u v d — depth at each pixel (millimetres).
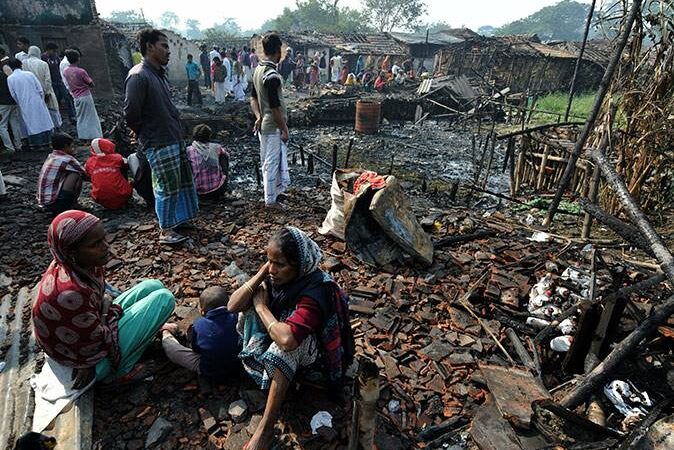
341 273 4391
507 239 5391
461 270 4539
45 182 5152
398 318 3678
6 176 6598
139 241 4832
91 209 5727
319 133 14117
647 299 4043
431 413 2768
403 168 10102
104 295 2750
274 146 5719
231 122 12867
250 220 5613
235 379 2914
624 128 6586
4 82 7484
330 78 26406
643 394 2939
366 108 13797
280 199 6457
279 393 2316
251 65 20578
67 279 2262
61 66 9180
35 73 8508
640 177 6375
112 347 2535
